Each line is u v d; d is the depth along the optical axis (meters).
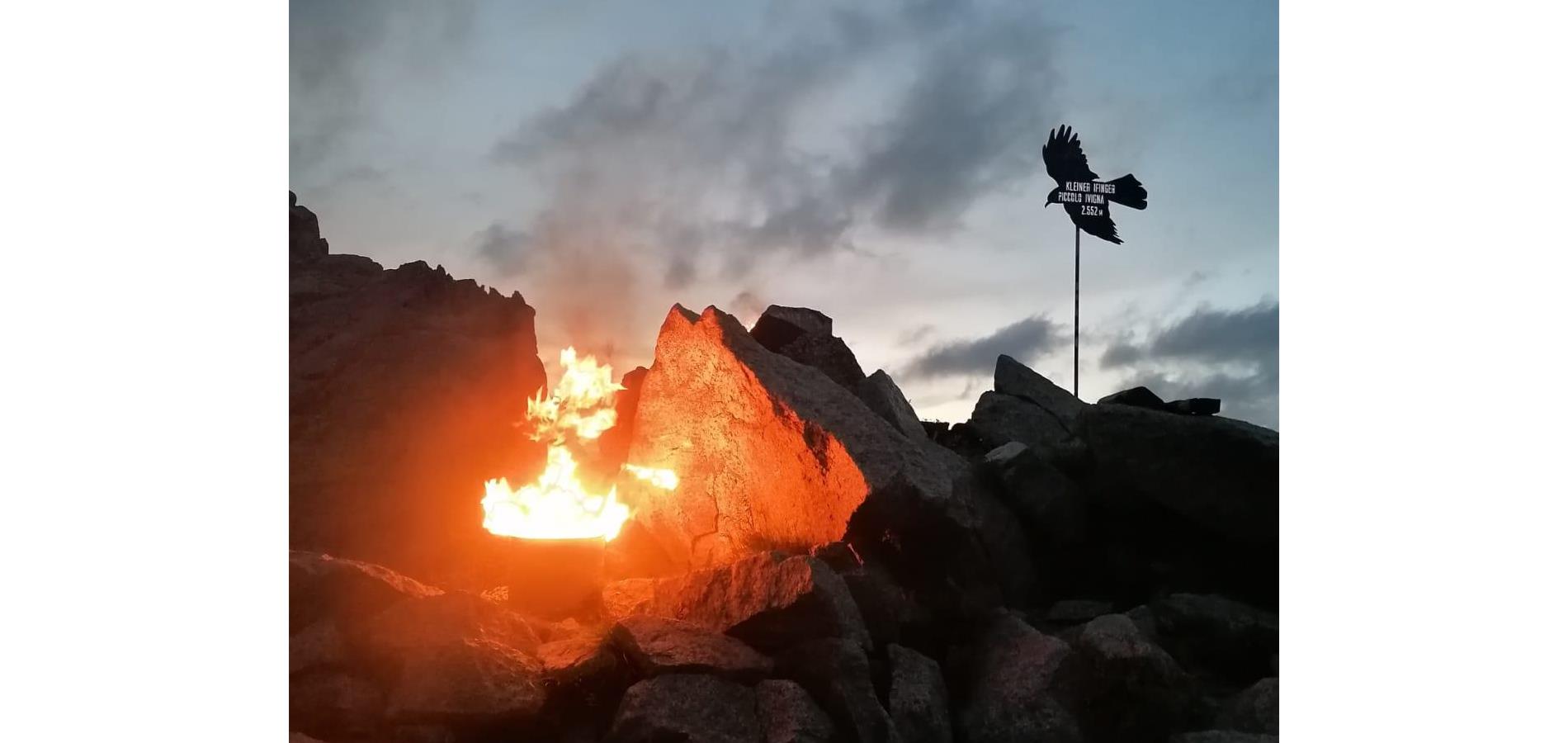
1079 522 6.33
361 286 6.71
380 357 6.23
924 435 6.93
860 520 5.22
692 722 4.16
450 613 4.37
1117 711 4.89
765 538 5.68
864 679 4.43
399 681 4.19
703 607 4.81
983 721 4.81
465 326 6.68
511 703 4.11
